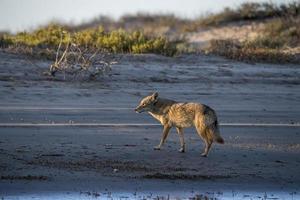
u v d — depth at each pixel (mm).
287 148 37219
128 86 50125
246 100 49188
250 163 34094
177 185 30281
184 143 35719
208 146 34594
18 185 29266
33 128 38844
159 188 29781
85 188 29312
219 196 29047
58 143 36062
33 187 29109
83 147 35562
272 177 32062
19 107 43406
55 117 41719
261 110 46750
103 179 30562
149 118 42812
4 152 33938
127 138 37781
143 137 38188
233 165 33625
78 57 51875
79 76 50875
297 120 44656
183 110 34844
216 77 54406
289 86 54062
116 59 55594
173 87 51000
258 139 38906
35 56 54906
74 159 33344
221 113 45375
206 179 31328
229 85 52719
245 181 31312
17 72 50656
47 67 52438
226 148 36625
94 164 32688
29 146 35281
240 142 38031
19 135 37219
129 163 33219
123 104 45781
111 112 43594
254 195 29422
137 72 53375
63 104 44812
